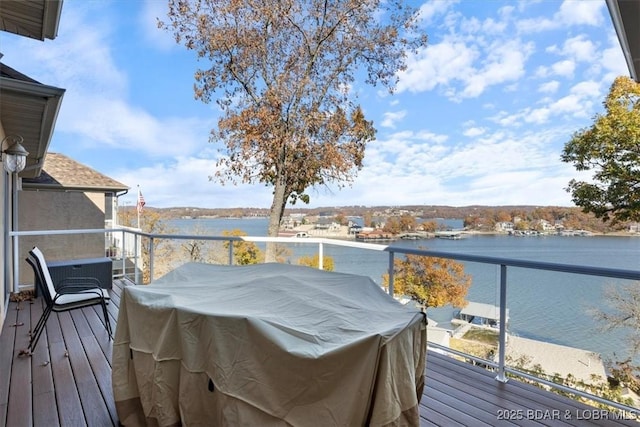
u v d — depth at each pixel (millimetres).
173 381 1844
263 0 10234
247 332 1634
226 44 10352
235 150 10992
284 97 10453
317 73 11148
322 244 4332
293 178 11312
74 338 3430
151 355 1914
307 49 10844
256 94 11008
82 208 9180
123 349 2094
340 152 10977
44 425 2070
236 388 1617
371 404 1504
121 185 11727
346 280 2320
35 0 2381
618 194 9172
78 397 2371
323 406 1508
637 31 2252
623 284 2186
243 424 1576
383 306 1955
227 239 4680
